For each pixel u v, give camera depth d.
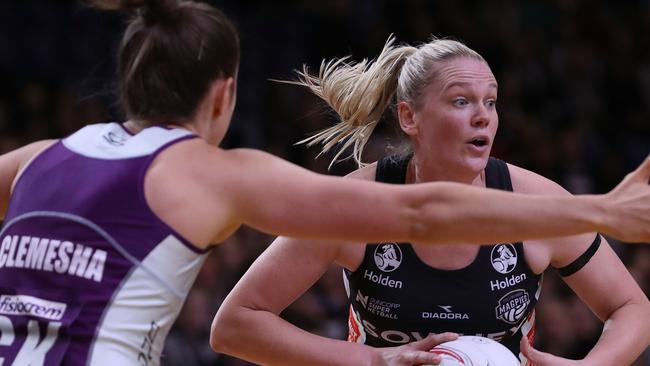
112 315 3.20
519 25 16.44
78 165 3.36
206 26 3.37
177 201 3.23
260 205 3.24
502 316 4.23
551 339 10.11
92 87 12.76
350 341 4.50
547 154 13.84
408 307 4.20
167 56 3.34
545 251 4.28
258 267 4.35
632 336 4.34
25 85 12.98
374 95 4.52
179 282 3.27
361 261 4.25
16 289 3.30
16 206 3.41
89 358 3.16
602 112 15.58
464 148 4.21
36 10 13.77
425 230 3.21
